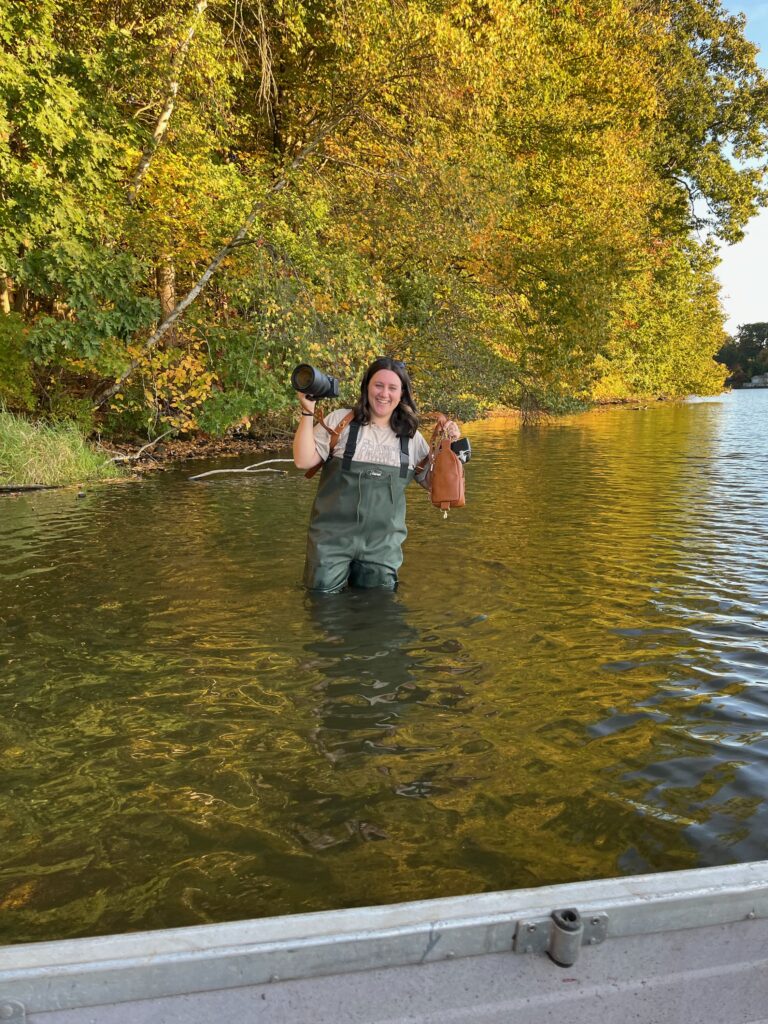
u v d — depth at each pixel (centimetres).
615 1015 126
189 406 1323
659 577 496
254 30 1387
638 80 1909
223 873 193
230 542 603
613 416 2909
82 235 1104
